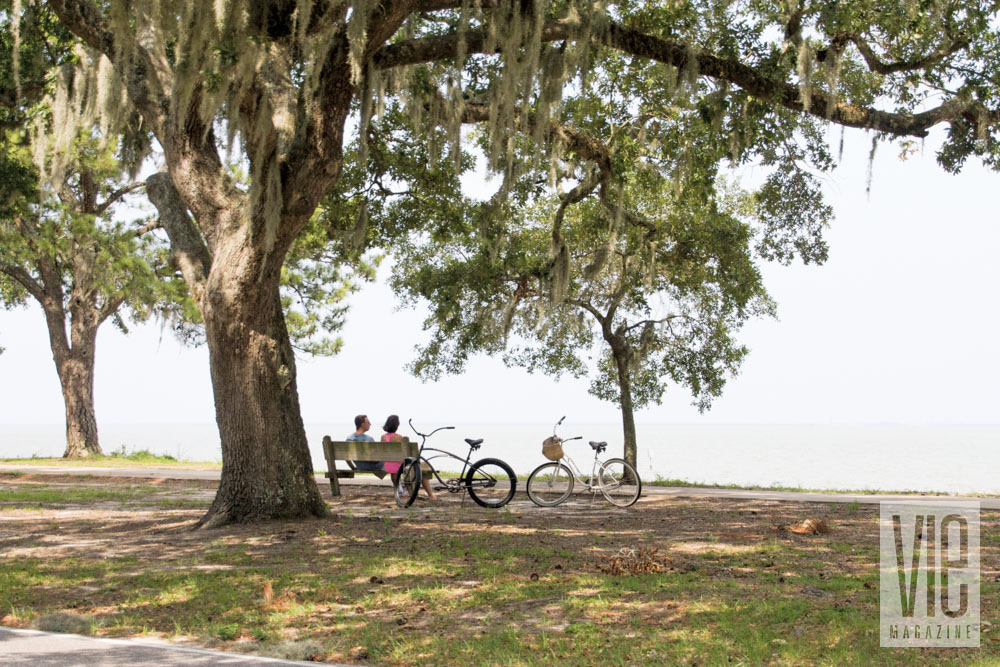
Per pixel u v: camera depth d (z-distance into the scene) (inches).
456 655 211.0
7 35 556.1
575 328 765.3
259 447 433.1
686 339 764.0
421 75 510.3
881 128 496.1
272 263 424.5
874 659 199.0
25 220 937.5
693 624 232.2
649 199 720.3
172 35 386.6
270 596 268.1
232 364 431.2
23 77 559.8
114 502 562.3
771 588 272.2
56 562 333.4
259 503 430.0
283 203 411.5
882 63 502.3
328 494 584.4
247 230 413.4
